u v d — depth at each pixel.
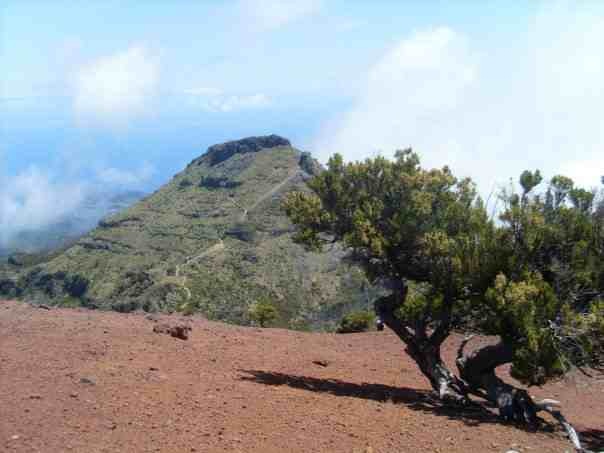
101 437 7.27
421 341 12.51
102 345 12.11
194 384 10.31
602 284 10.82
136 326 15.20
